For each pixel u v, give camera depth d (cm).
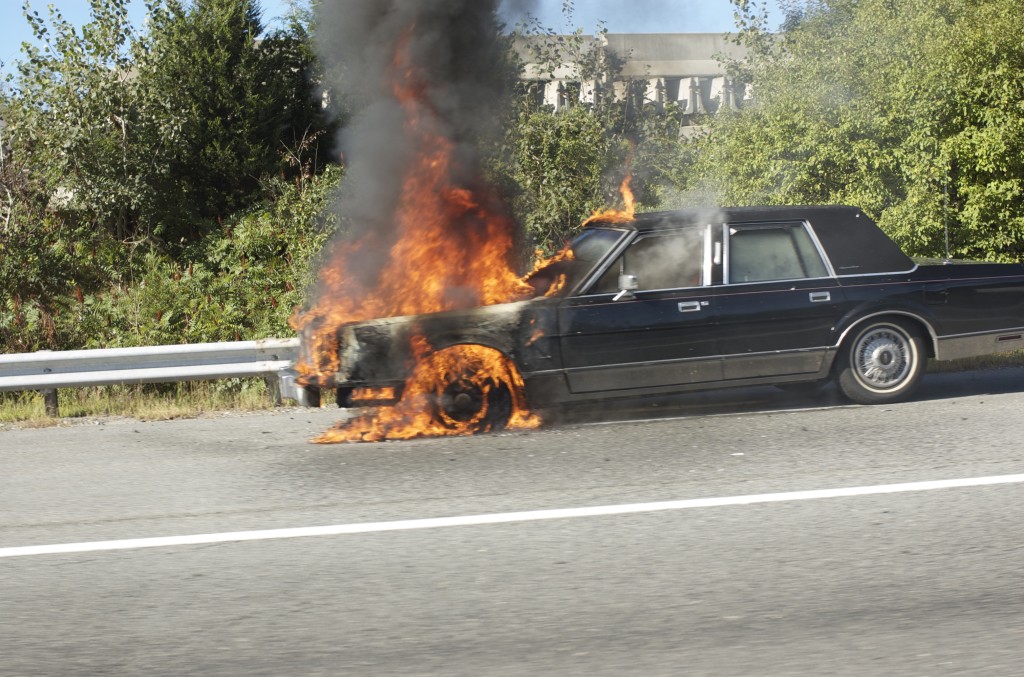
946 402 838
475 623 404
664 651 373
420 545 507
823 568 457
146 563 493
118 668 372
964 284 844
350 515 564
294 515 567
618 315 784
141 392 1020
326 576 466
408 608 423
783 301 810
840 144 1341
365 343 761
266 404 951
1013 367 1006
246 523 555
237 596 444
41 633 407
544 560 479
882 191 1323
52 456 755
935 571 449
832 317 819
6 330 1235
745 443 711
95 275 1722
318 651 382
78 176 2061
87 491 640
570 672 357
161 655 383
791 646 374
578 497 584
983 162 1298
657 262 803
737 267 813
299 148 2502
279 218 1756
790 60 1504
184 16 2592
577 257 824
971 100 1321
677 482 611
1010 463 628
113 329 1230
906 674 349
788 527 518
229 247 1833
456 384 770
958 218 1337
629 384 790
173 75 2467
